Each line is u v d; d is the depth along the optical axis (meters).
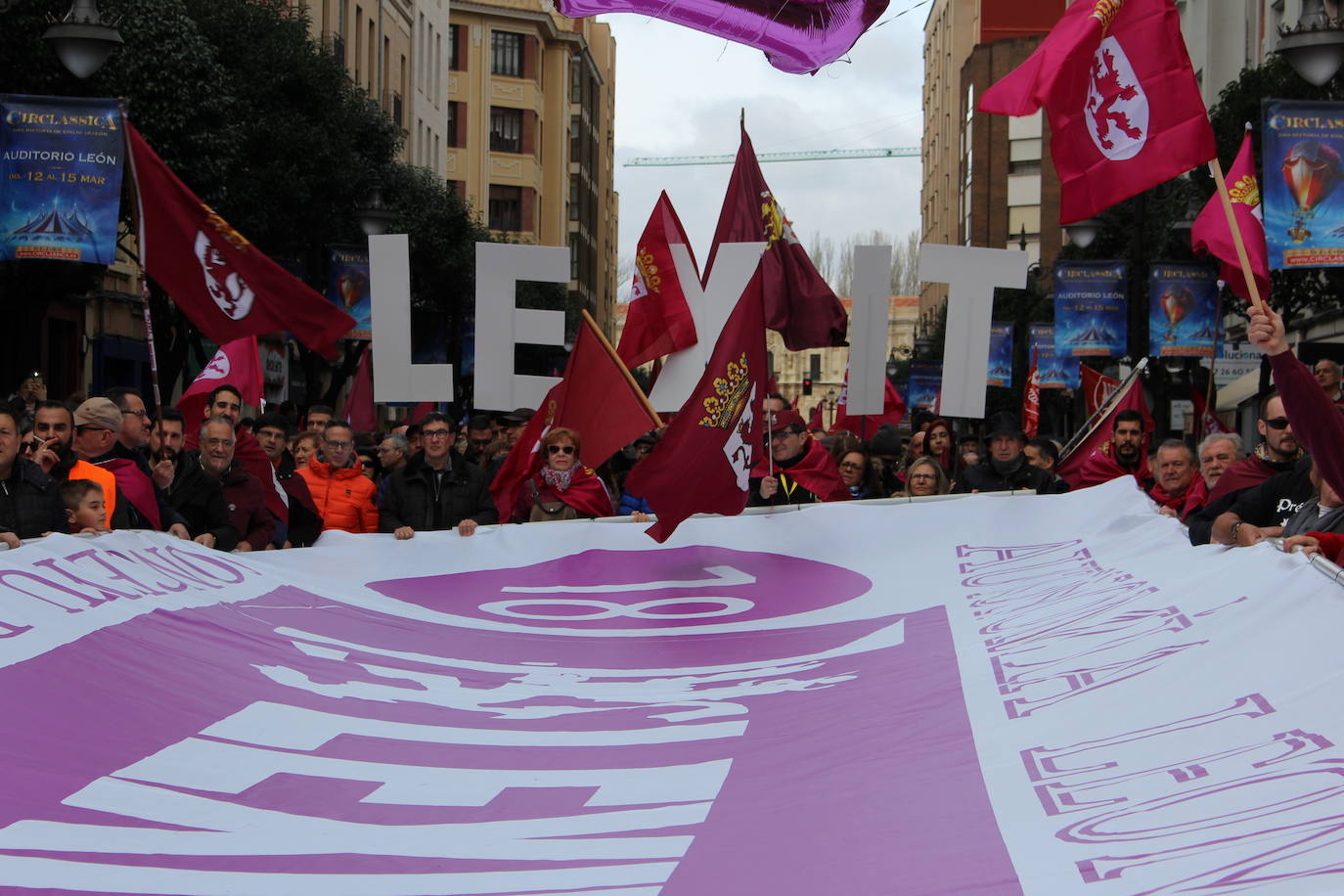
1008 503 8.15
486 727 5.29
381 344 10.16
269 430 9.67
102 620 5.68
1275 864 3.10
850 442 11.18
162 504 7.94
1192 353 20.39
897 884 3.45
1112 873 3.30
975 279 10.51
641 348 10.44
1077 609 6.23
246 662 5.80
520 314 10.11
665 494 7.88
